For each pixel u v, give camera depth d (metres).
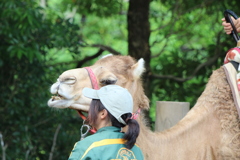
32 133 18.39
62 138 18.59
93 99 7.30
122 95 7.16
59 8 27.45
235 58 9.80
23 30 16.61
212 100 9.56
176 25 26.45
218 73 9.91
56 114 18.17
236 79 9.64
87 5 24.56
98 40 35.38
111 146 6.94
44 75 18.48
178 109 11.34
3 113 17.98
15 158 17.50
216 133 9.34
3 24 16.86
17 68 18.22
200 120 9.35
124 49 35.41
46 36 18.11
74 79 8.57
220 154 9.16
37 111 18.30
